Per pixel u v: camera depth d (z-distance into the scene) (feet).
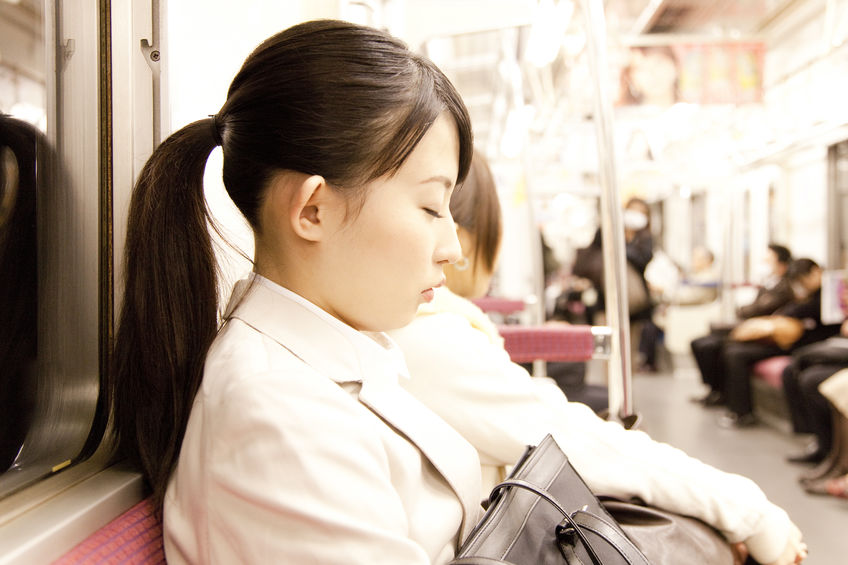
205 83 3.33
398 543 1.82
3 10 2.32
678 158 23.65
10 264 2.37
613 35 19.34
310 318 2.22
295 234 2.20
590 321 21.65
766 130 19.19
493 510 2.36
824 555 8.41
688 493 3.34
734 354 15.66
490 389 3.36
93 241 2.68
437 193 2.24
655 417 16.70
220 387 1.97
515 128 14.32
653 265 24.80
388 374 2.33
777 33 18.58
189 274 2.33
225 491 1.85
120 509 2.34
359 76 2.10
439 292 3.94
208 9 3.37
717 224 26.43
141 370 2.36
